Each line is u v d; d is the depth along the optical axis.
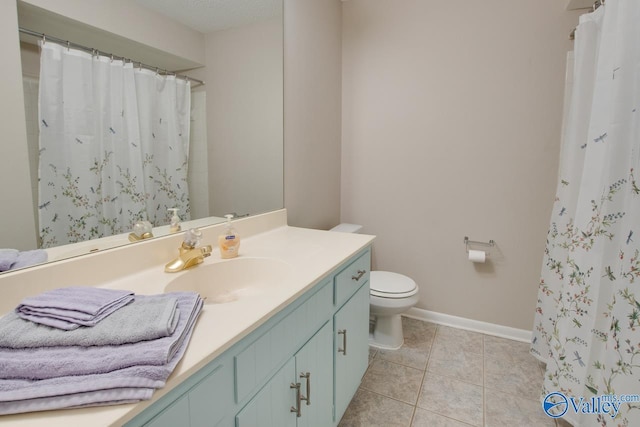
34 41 0.79
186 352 0.60
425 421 1.42
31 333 0.55
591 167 1.25
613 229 1.10
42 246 0.82
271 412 0.85
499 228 2.04
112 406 0.47
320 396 1.12
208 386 0.63
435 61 2.09
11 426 0.43
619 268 1.04
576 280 1.30
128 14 1.00
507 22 1.89
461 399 1.55
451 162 2.12
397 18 2.17
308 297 1.01
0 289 0.73
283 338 0.88
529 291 2.02
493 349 1.96
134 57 1.03
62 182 0.86
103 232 0.97
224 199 1.43
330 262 1.16
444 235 2.20
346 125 2.42
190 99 1.24
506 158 1.97
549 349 1.52
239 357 0.71
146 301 0.70
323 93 2.13
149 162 1.11
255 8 1.51
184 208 1.25
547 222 1.93
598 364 1.16
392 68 2.22
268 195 1.70
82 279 0.88
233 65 1.42
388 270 2.40
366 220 2.43
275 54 1.66
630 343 0.95
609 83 1.19
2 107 0.74
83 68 0.90
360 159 2.40
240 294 1.14
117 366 0.50
